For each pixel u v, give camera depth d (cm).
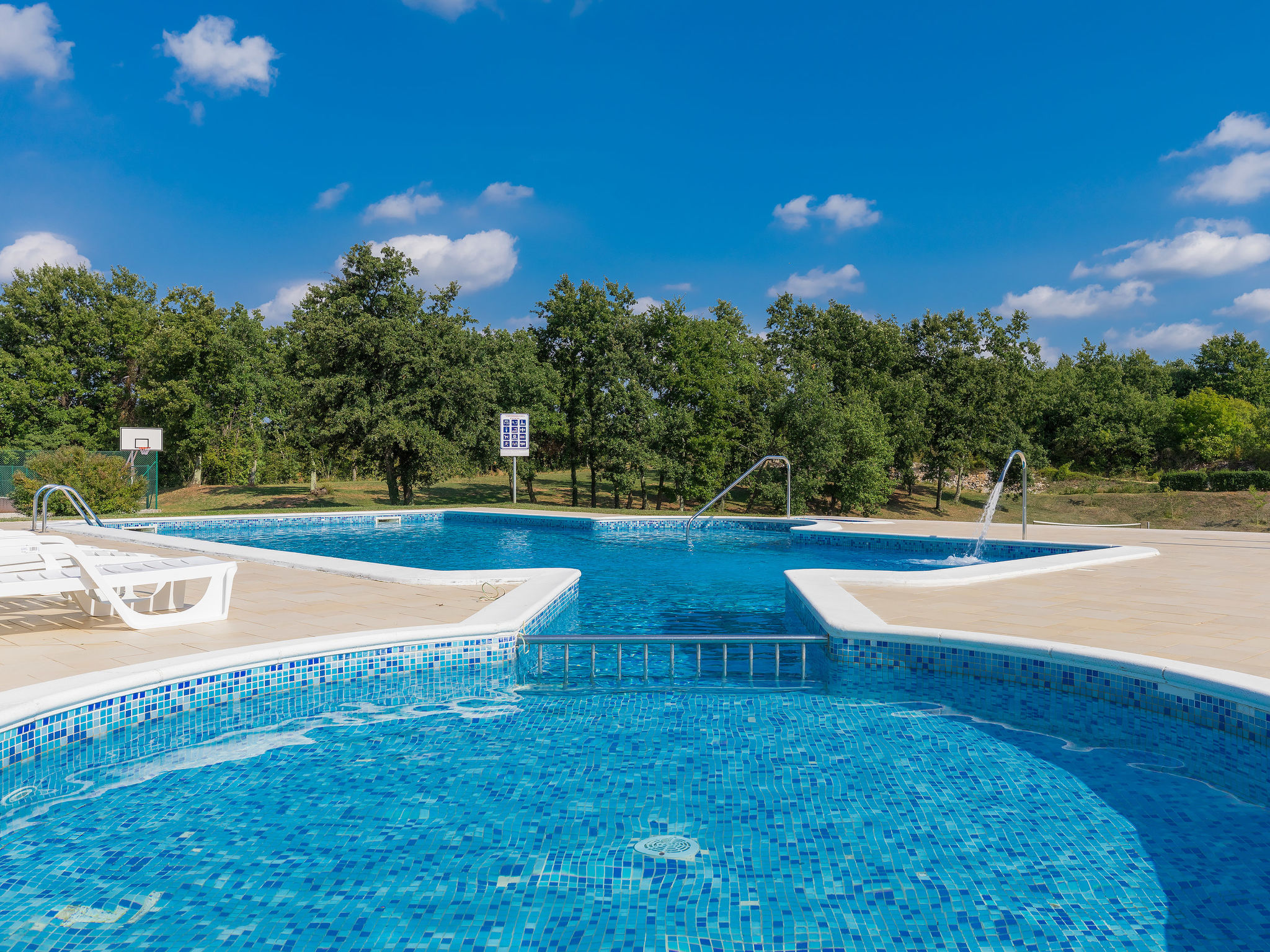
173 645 518
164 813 343
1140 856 305
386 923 258
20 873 290
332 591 740
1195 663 473
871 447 3466
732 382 3341
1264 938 249
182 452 3950
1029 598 710
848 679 569
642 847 311
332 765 402
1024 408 4469
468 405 2764
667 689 548
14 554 617
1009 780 382
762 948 243
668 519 1873
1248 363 6681
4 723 367
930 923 257
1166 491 4178
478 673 576
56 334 3950
